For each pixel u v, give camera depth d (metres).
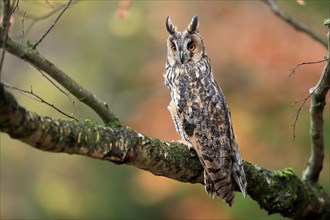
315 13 15.42
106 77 21.25
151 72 15.79
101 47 21.56
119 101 19.75
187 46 9.38
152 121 14.45
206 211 14.89
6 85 6.91
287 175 9.06
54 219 20.92
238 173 8.40
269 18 14.65
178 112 8.84
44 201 20.97
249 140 13.98
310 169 9.50
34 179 21.19
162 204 20.09
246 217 14.76
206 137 8.46
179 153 8.06
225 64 14.47
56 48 22.50
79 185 21.11
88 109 20.03
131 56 20.38
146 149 7.48
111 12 21.25
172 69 9.38
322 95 8.85
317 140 9.30
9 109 5.84
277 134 14.18
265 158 14.03
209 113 8.63
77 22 21.39
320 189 9.52
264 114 14.23
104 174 21.17
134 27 17.88
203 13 15.51
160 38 17.86
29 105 20.17
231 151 8.50
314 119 9.15
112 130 7.17
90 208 20.89
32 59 7.06
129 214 20.52
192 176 8.34
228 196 8.32
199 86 8.93
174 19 16.67
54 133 6.43
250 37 14.34
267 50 14.04
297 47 14.01
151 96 15.43
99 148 6.95
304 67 13.87
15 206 20.95
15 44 6.93
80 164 21.33
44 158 21.36
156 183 14.69
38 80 20.48
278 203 8.98
